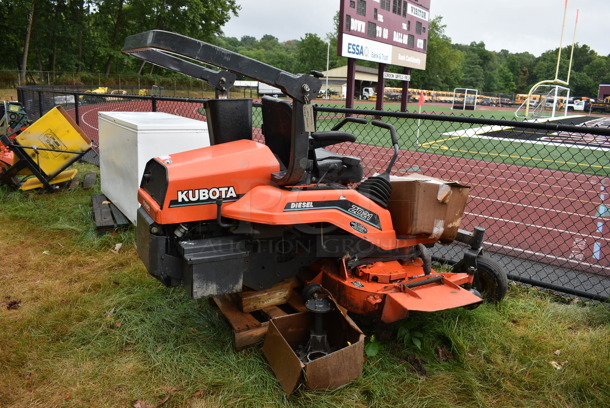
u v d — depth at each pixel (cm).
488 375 279
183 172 255
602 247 548
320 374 248
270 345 273
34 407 241
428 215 306
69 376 264
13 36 4312
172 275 271
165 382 261
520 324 344
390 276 296
